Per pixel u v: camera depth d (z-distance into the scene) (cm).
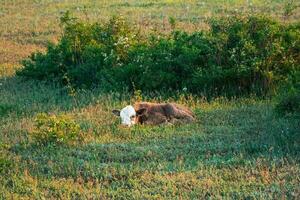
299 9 9288
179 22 8788
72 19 6688
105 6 10356
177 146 4375
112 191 3747
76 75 6106
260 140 4425
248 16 6062
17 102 5672
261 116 4931
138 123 4906
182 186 3766
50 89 6084
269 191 3638
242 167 3981
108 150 4359
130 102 5391
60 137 4506
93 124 4881
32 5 10869
